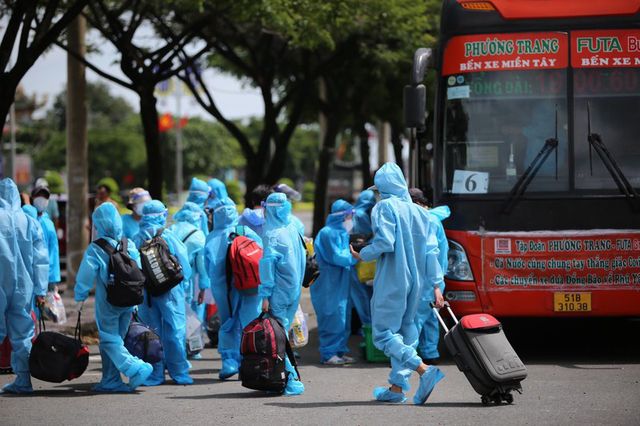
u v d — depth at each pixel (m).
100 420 15.46
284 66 50.62
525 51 21.39
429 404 16.55
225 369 19.88
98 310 18.28
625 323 28.89
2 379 20.39
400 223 16.28
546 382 18.75
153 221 19.58
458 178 21.38
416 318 16.78
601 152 20.98
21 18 25.94
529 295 20.77
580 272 20.67
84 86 37.38
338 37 42.53
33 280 18.39
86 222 37.75
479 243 20.97
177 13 38.09
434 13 44.47
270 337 17.48
